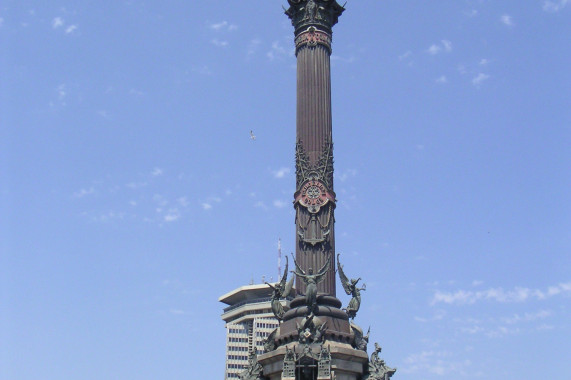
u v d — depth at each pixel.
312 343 62.78
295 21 77.19
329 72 75.31
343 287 68.88
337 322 65.31
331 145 72.56
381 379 65.56
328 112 73.44
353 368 63.88
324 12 76.44
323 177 70.81
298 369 61.75
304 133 72.31
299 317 65.44
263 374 65.88
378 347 68.06
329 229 69.25
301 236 68.88
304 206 69.75
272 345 66.94
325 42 75.62
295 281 68.88
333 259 69.00
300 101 73.62
